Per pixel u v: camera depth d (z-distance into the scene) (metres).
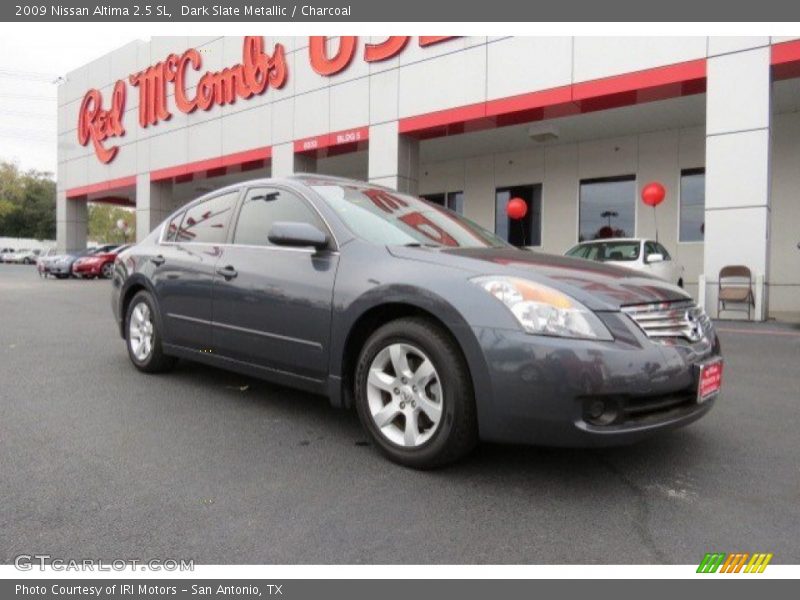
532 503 2.71
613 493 2.82
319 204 3.81
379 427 3.19
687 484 2.93
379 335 3.19
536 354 2.67
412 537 2.41
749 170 9.47
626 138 15.28
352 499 2.73
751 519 2.57
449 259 3.16
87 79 24.09
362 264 3.37
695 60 9.91
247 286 3.96
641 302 2.86
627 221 15.47
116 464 3.11
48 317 9.33
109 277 22.52
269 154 16.38
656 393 2.73
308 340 3.54
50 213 67.12
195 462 3.15
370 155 14.09
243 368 4.09
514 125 13.89
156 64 20.14
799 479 2.99
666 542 2.38
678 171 14.59
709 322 3.32
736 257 9.60
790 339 7.54
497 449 3.37
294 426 3.77
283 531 2.44
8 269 34.03
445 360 2.89
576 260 3.53
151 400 4.32
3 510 2.58
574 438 2.65
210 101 18.00
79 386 4.71
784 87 11.26
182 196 26.27
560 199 16.44
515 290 2.82
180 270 4.61
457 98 12.66
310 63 15.21
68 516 2.53
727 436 3.63
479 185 17.97
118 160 22.42
